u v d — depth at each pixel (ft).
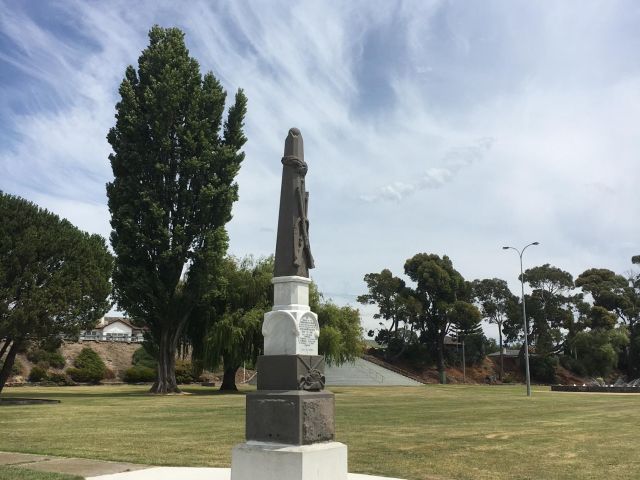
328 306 181.98
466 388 216.33
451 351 345.31
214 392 161.38
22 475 34.86
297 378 31.27
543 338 335.88
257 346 161.38
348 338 183.83
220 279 148.05
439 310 315.99
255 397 31.50
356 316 190.70
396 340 329.11
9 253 110.93
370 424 71.92
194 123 141.79
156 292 140.46
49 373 214.90
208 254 139.85
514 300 349.82
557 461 44.65
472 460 44.65
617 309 347.56
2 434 59.36
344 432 63.05
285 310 32.94
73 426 67.26
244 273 167.94
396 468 40.96
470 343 347.56
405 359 335.06
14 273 112.37
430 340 331.77
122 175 141.49
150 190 137.69
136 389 177.68
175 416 80.53
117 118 142.20
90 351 232.94
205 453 46.83
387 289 323.98
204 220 142.31
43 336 115.75
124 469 39.27
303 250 34.78
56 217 123.03
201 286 143.33
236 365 166.71
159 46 145.18
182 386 215.92
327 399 32.12
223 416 80.53
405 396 145.38
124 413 85.30
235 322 159.53
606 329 329.11
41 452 47.09
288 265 34.06
